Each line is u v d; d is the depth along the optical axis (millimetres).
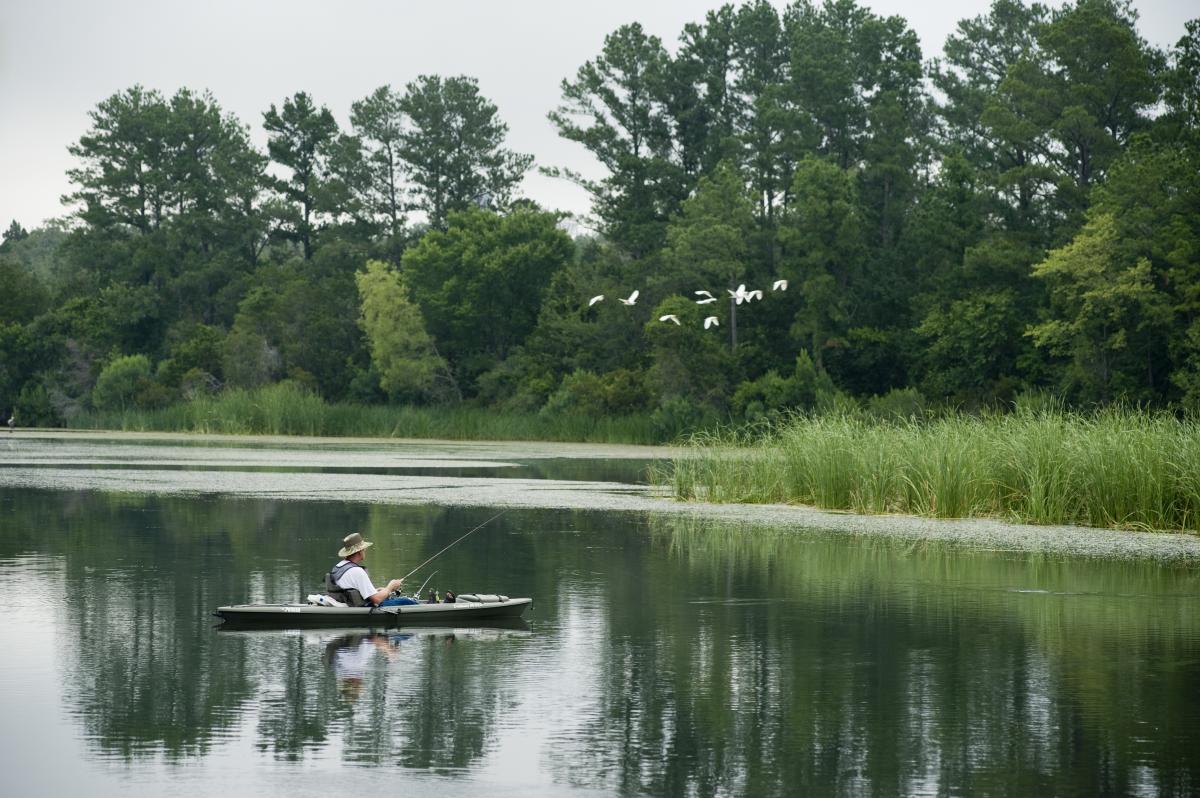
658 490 39281
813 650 15477
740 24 102812
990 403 71250
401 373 97250
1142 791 10008
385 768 10461
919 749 11164
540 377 93000
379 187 122500
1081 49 81688
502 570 22172
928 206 86562
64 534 26516
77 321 116062
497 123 123188
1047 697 13094
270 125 130000
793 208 92500
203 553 23703
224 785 9992
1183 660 14945
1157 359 66375
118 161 129625
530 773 10367
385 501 34656
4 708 12375
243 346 102938
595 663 14633
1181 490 28516
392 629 16766
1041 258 78750
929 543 26047
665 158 103062
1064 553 24703
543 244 102750
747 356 85625
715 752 11016
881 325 86875
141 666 14266
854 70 97625
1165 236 65125
